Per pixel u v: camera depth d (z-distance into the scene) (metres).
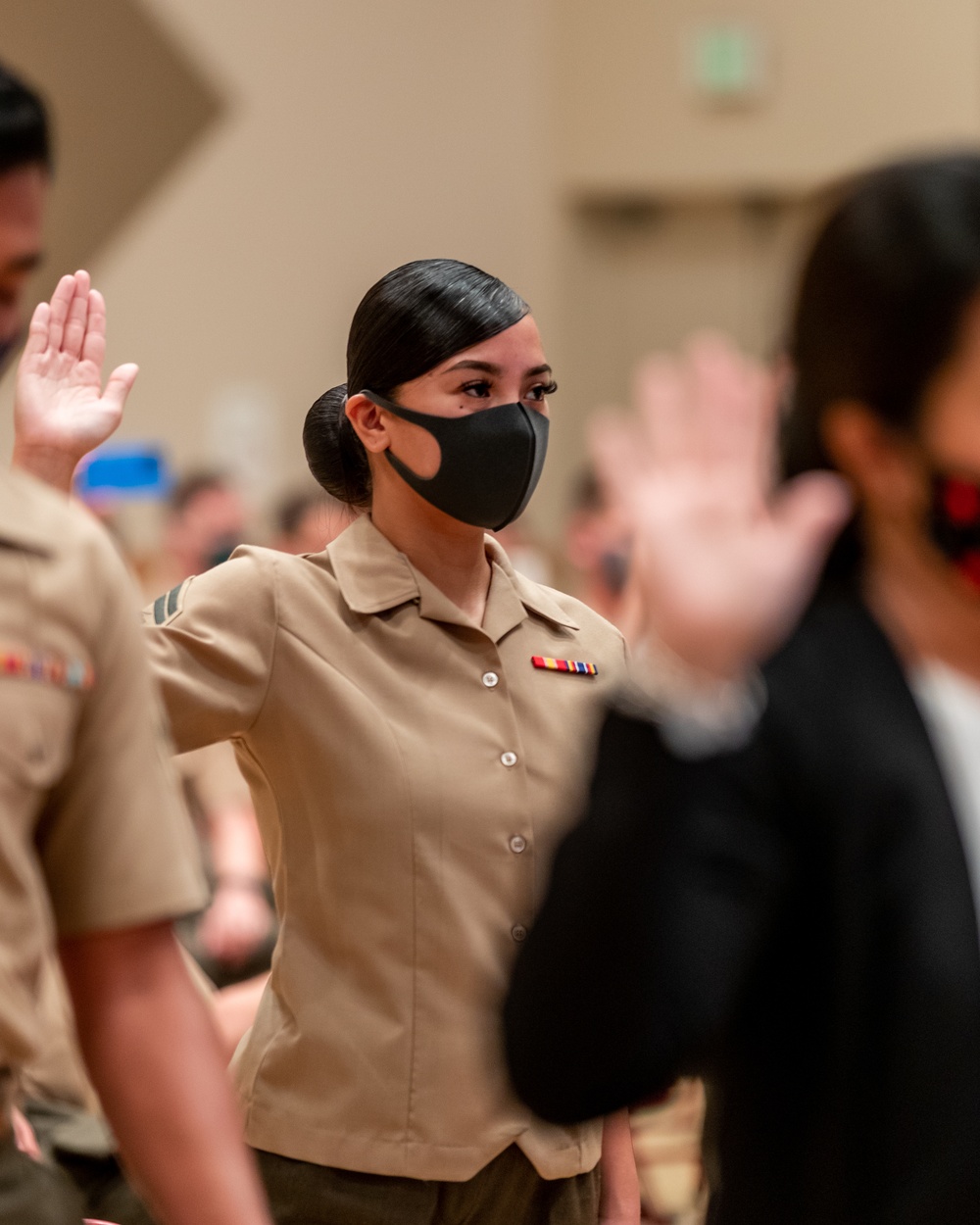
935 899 3.00
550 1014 3.02
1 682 3.26
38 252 3.32
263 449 19.89
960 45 21.28
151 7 18.50
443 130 20.94
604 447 2.91
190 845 3.68
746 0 21.92
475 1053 4.98
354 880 5.02
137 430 19.25
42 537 3.39
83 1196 6.22
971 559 3.06
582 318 23.56
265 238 19.94
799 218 23.17
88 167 18.41
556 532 23.11
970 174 3.04
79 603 3.41
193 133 19.17
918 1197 2.95
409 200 20.80
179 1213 3.54
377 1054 4.95
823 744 3.06
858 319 3.04
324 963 5.11
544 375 5.33
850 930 3.01
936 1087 2.95
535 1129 5.04
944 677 3.18
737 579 2.80
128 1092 3.57
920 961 2.97
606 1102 3.03
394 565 5.30
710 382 2.89
